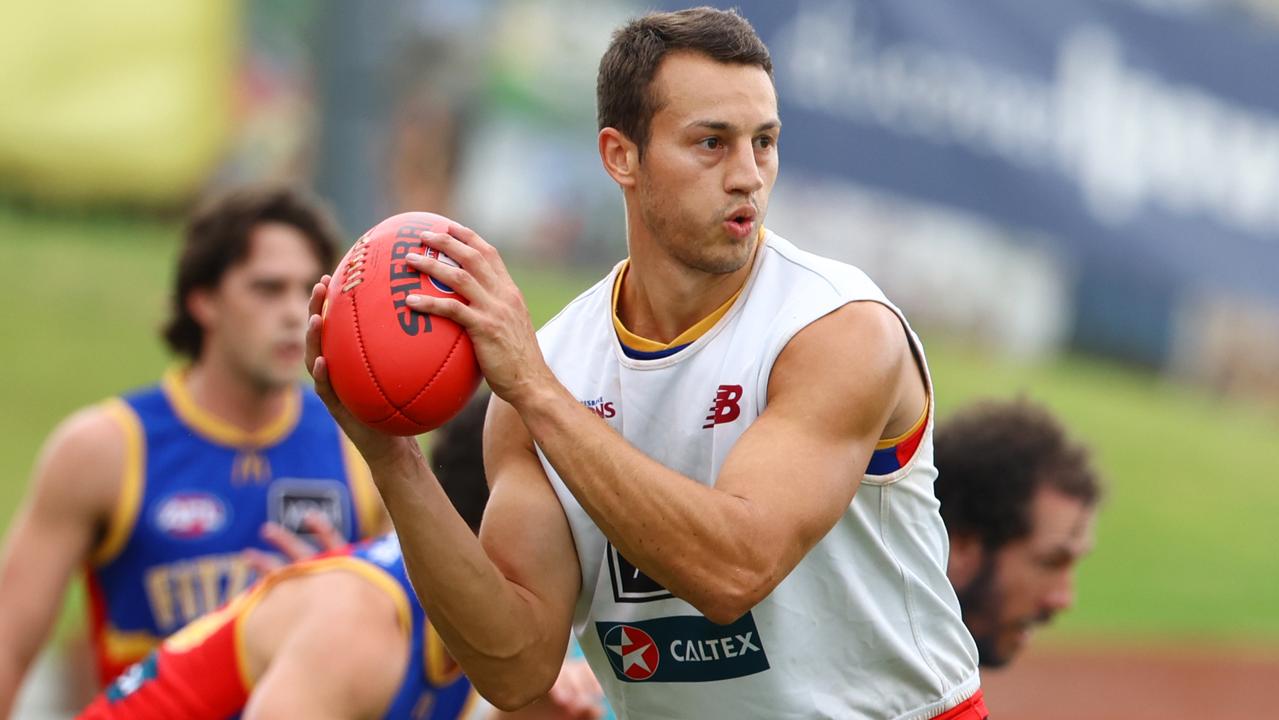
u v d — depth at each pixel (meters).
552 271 44.12
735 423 9.88
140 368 44.53
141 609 16.52
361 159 33.91
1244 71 40.19
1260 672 35.50
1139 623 38.41
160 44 40.44
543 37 43.47
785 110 38.72
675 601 10.36
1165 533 44.03
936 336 42.22
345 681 11.37
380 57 34.03
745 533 8.98
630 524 8.98
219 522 16.69
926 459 10.43
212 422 16.78
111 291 47.69
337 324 9.34
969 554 13.32
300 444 17.20
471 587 9.75
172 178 41.34
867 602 10.42
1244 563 42.91
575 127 44.00
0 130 39.38
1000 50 39.19
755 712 10.57
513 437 10.79
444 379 9.22
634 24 9.96
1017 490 13.09
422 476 9.70
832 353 9.57
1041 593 13.37
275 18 43.34
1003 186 39.75
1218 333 45.25
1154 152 40.03
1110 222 40.25
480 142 42.88
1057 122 39.75
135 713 12.72
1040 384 44.56
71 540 16.22
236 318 16.59
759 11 38.03
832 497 9.32
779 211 39.09
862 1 38.56
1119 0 39.34
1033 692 33.16
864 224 39.81
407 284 9.27
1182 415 48.38
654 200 9.69
